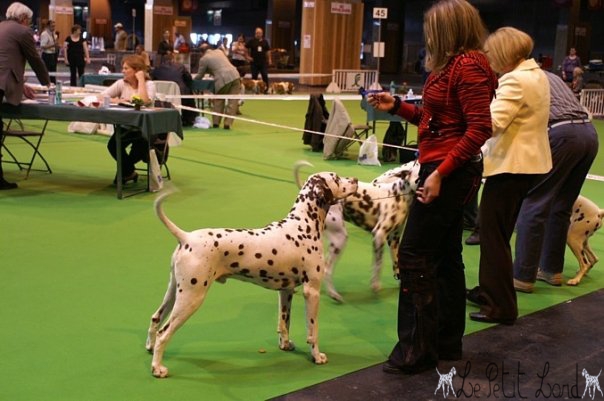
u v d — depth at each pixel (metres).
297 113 18.33
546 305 5.09
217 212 7.52
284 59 35.50
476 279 5.64
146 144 8.49
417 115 4.00
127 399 3.46
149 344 3.96
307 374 3.82
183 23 36.56
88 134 12.62
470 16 3.51
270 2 39.16
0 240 6.12
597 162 12.19
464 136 3.43
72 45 19.53
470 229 7.13
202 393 3.56
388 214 5.08
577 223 5.56
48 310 4.59
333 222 4.93
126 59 8.79
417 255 3.75
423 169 3.66
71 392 3.51
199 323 4.49
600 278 5.80
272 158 11.09
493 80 3.53
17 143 11.34
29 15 7.89
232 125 14.96
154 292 5.00
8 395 3.45
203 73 14.52
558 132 5.09
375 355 4.12
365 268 5.81
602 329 4.64
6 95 7.71
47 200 7.70
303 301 4.95
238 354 4.05
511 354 4.18
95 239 6.29
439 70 3.58
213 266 3.61
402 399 3.57
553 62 32.88
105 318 4.50
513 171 4.42
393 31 40.50
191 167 10.07
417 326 3.80
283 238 3.75
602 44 39.09
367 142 10.65
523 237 5.30
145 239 6.36
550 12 39.06
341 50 28.41
